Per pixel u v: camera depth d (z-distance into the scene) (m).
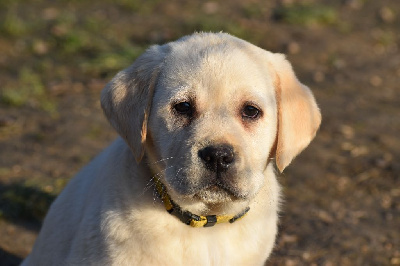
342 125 7.94
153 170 3.77
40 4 11.12
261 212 3.95
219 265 3.83
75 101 8.19
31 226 5.79
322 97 8.66
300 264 5.34
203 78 3.66
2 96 8.12
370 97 8.77
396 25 11.38
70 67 9.09
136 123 3.75
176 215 3.74
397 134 7.79
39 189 6.18
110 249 3.70
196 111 3.66
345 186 6.62
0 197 6.07
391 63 9.91
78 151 7.04
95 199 3.88
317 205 6.26
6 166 6.66
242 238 3.91
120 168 3.84
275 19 11.02
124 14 10.90
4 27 9.89
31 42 9.61
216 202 3.59
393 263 5.38
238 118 3.69
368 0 12.32
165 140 3.67
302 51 9.99
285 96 3.94
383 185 6.65
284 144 3.91
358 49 10.30
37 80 8.66
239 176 3.52
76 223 4.03
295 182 6.66
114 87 3.85
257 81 3.74
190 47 3.83
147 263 3.72
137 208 3.72
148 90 3.77
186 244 3.77
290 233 5.75
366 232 5.82
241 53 3.79
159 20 10.70
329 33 10.74
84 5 11.24
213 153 3.46
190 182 3.50
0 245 5.50
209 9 11.30
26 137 7.29
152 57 3.86
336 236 5.73
